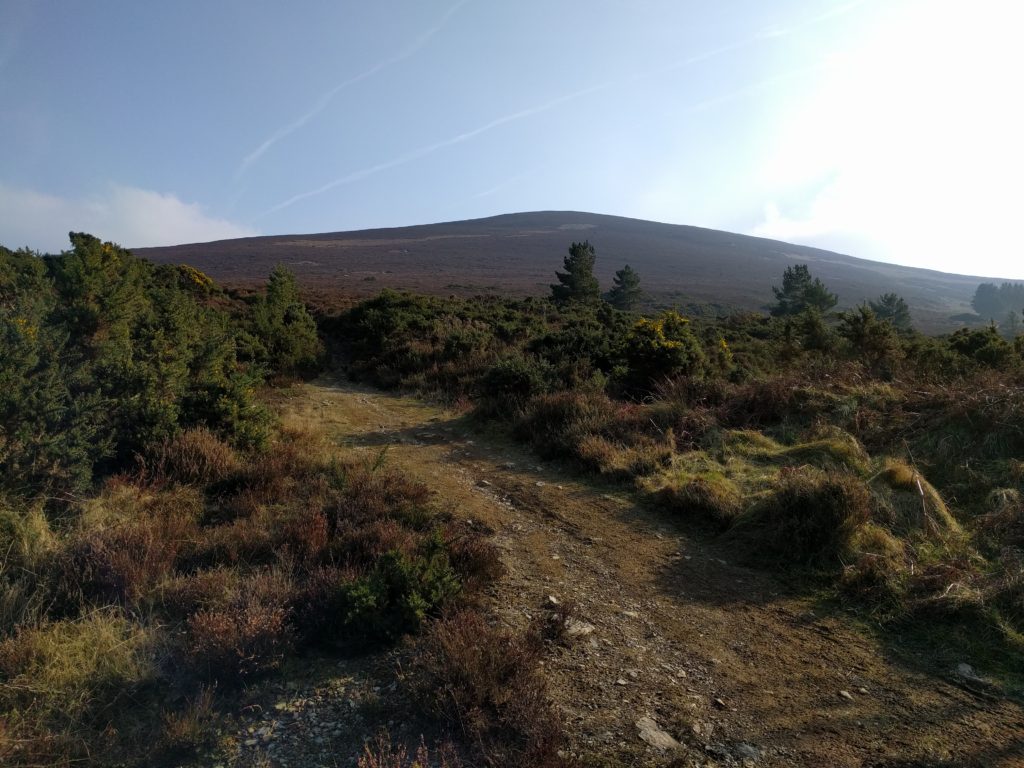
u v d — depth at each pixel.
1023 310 81.19
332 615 3.67
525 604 4.23
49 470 5.05
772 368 13.80
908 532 5.28
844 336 12.88
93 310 9.84
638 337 12.26
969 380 8.27
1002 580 4.24
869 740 2.98
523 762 2.55
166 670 3.25
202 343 10.66
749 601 4.54
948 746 2.95
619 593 4.58
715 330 24.80
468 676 2.99
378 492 6.05
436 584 3.92
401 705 3.02
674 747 2.85
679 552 5.42
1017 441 6.50
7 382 5.36
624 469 7.43
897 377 9.55
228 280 60.09
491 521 5.93
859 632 4.09
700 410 9.04
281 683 3.24
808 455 7.04
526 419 9.71
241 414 7.52
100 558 4.05
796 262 131.75
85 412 5.89
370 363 17.70
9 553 4.07
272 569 4.29
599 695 3.24
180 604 3.79
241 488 6.12
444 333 18.73
